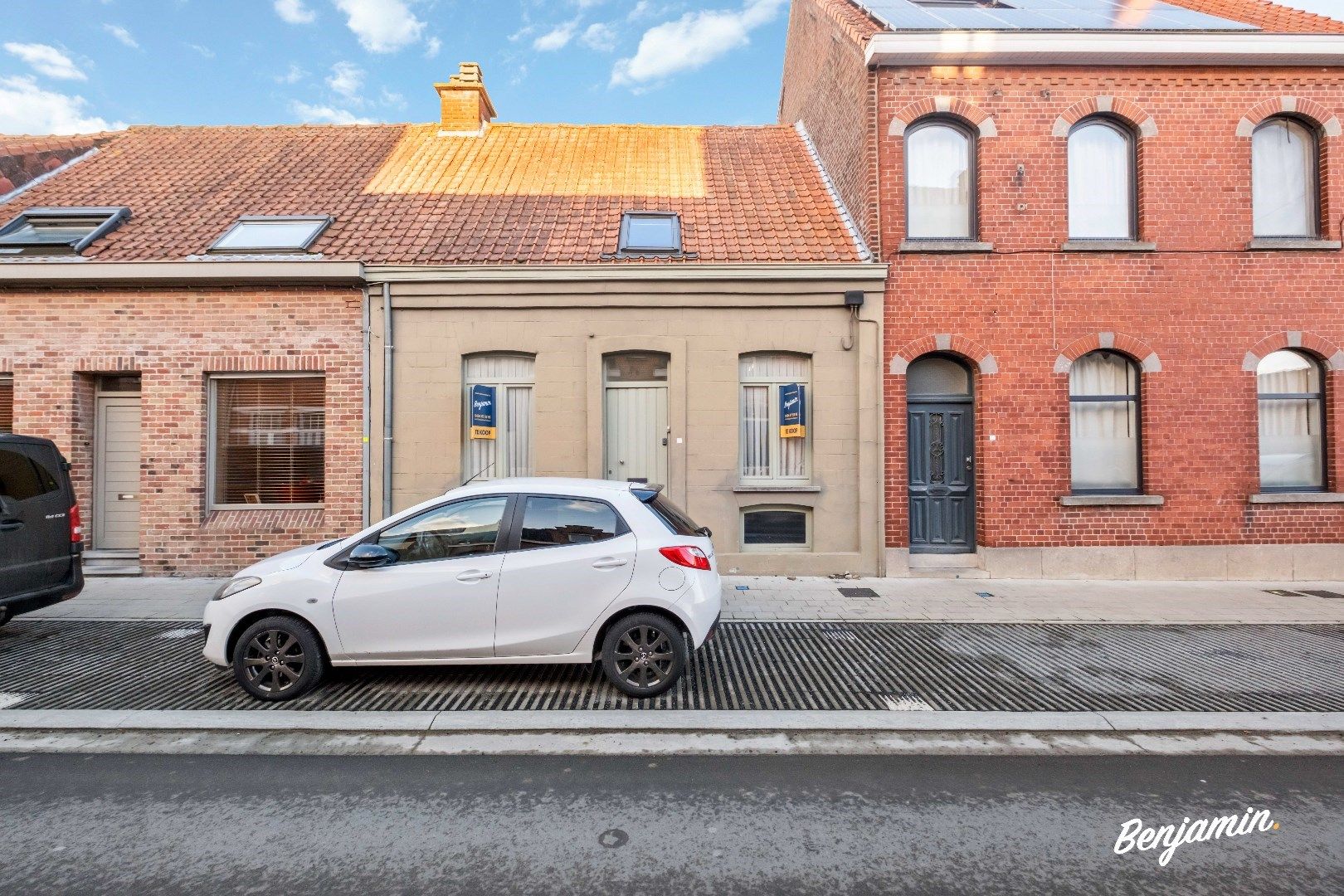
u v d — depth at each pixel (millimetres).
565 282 8875
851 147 9922
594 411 8930
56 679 5246
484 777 3807
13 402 8883
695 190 10898
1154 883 2854
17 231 9492
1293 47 8883
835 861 2996
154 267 8555
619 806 3484
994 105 9227
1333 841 3174
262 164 11445
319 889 2805
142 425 8867
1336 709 4707
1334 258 9086
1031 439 9023
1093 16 10375
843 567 8922
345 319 8898
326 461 8883
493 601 4848
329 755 4094
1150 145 9164
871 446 8914
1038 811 3441
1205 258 9086
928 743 4266
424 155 11859
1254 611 7367
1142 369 9109
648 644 4906
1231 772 3881
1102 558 8977
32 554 6039
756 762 4008
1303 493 9008
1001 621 6996
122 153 11742
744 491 8969
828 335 9055
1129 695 4980
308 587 4832
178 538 8859
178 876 2879
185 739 4289
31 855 3021
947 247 9016
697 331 9023
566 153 12117
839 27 10469
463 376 9133
